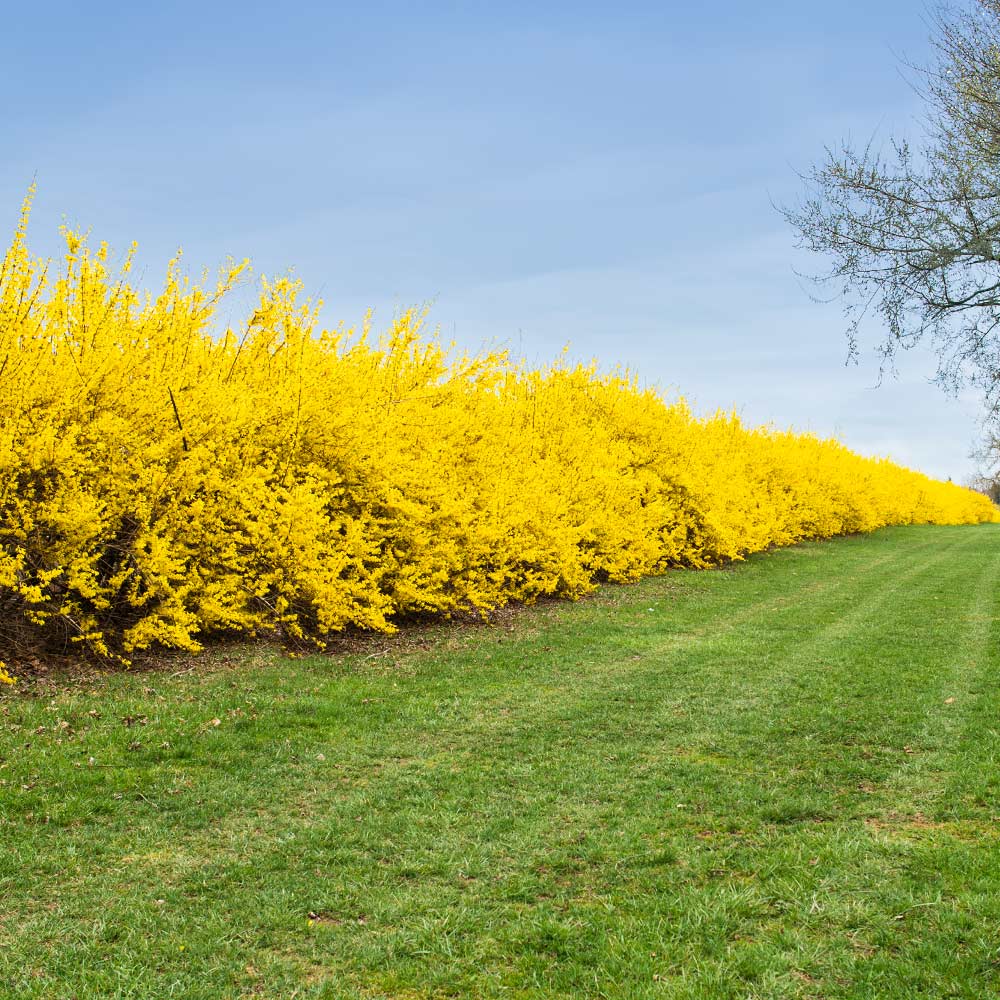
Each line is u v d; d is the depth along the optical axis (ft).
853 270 29.76
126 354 27.94
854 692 27.30
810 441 115.55
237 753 20.16
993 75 27.27
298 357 33.73
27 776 17.72
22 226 24.85
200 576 30.09
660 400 70.64
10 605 27.63
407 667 30.58
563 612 44.93
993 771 18.85
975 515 207.92
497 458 42.57
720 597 53.72
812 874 13.76
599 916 12.55
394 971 11.21
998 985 10.58
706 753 21.01
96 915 12.57
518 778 19.02
